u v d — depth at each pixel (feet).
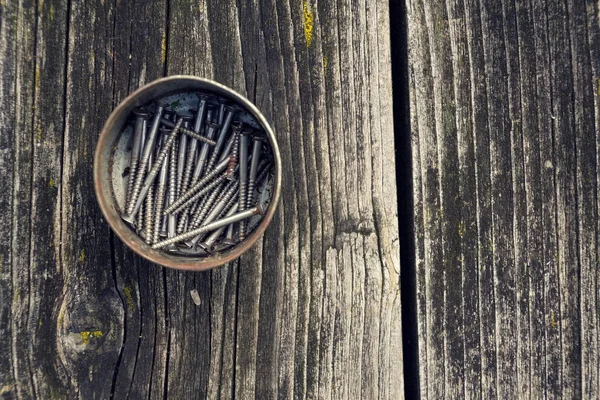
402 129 1.26
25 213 1.14
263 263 1.22
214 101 1.19
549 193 1.25
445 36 1.23
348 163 1.22
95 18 1.18
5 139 1.12
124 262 1.20
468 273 1.24
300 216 1.22
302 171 1.22
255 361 1.22
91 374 1.19
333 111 1.22
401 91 1.25
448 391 1.23
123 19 1.20
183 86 1.15
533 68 1.25
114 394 1.21
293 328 1.22
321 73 1.22
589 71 1.25
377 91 1.23
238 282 1.22
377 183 1.22
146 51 1.20
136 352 1.21
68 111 1.17
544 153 1.25
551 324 1.25
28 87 1.13
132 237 1.12
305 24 1.22
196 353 1.22
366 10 1.23
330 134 1.22
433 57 1.23
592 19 1.24
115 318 1.21
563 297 1.25
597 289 1.26
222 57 1.21
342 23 1.22
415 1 1.23
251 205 1.18
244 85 1.21
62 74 1.16
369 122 1.23
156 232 1.16
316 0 1.22
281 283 1.22
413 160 1.22
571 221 1.25
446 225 1.23
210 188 1.19
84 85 1.18
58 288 1.17
